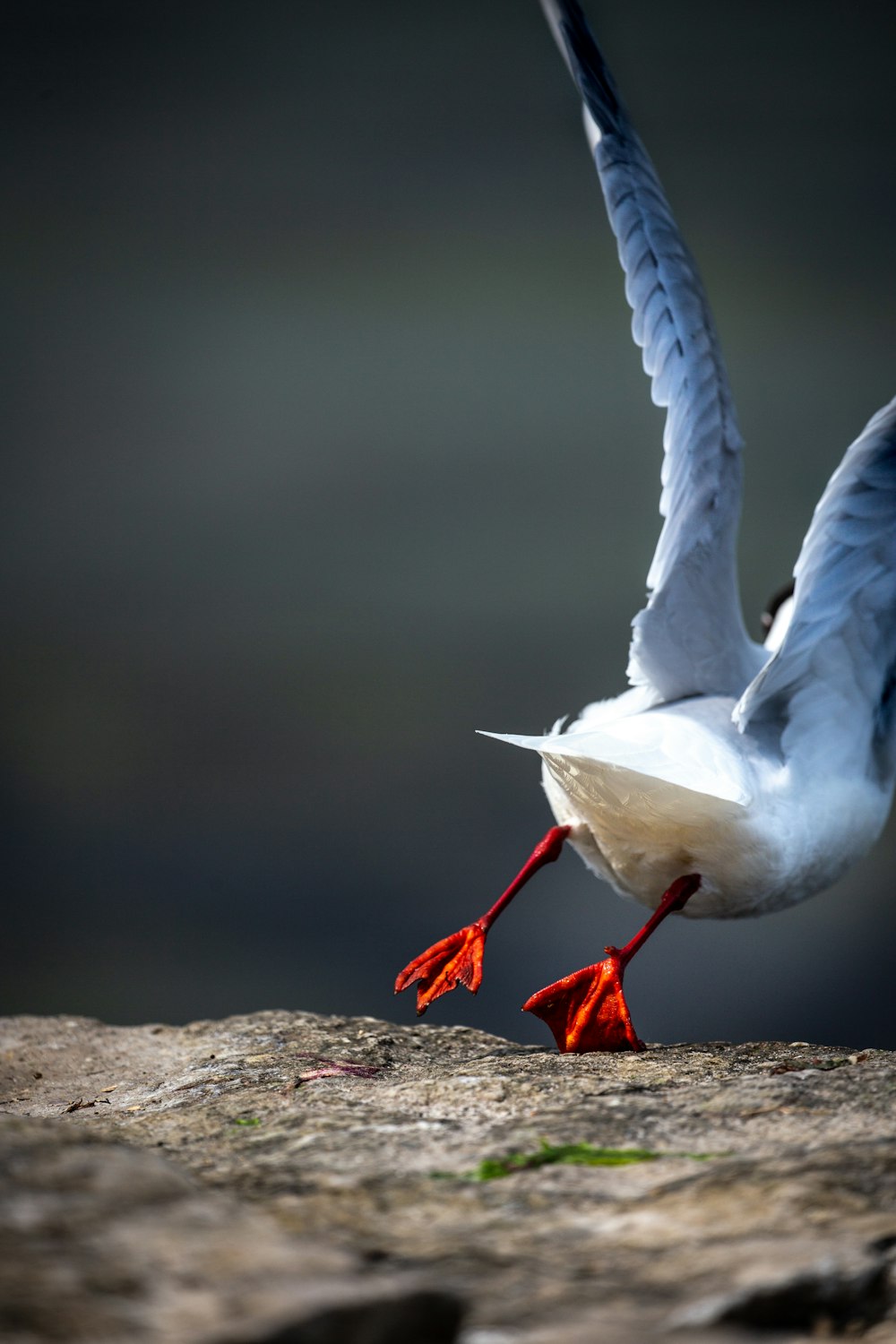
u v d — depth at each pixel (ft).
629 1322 14.39
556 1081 15.84
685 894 16.24
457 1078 15.88
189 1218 15.08
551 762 16.21
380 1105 15.79
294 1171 15.57
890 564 16.17
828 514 16.15
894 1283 15.37
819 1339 14.89
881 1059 15.90
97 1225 14.80
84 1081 16.15
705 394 16.26
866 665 16.26
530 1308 14.70
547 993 16.19
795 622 16.15
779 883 16.24
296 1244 14.88
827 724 16.26
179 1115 15.79
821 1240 15.39
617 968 16.17
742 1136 15.65
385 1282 14.10
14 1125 15.47
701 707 16.28
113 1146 15.44
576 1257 15.39
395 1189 15.53
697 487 16.26
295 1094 15.85
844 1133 15.64
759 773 16.17
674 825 16.17
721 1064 15.94
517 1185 15.53
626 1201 15.49
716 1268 15.37
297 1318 13.05
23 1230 14.56
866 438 16.12
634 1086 15.81
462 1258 15.39
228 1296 13.58
